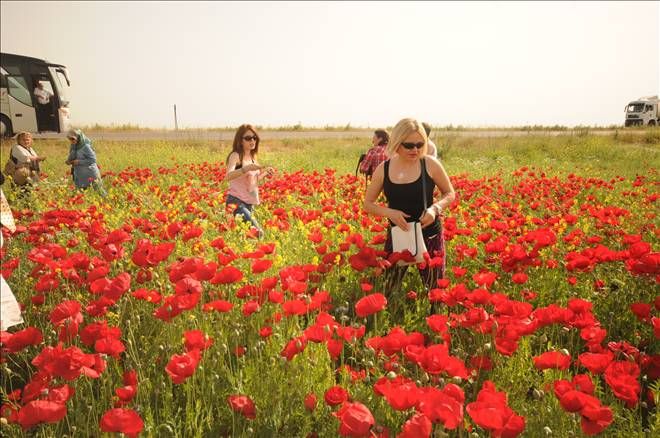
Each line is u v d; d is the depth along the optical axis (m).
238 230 6.38
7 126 25.14
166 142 25.31
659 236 5.96
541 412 2.68
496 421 1.93
